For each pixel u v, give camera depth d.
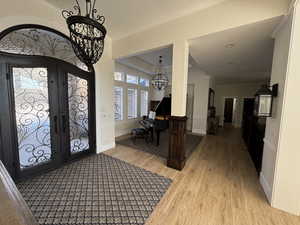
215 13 2.33
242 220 1.71
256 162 3.08
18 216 0.52
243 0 2.10
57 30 2.74
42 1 2.52
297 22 1.64
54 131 2.85
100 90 3.70
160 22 2.93
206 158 3.60
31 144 2.58
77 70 3.17
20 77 2.41
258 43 2.81
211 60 4.10
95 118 3.64
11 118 2.33
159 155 3.68
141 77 7.14
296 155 1.75
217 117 7.87
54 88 2.80
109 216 1.74
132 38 3.41
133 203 1.96
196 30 2.52
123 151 3.94
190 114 7.07
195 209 1.87
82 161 3.26
